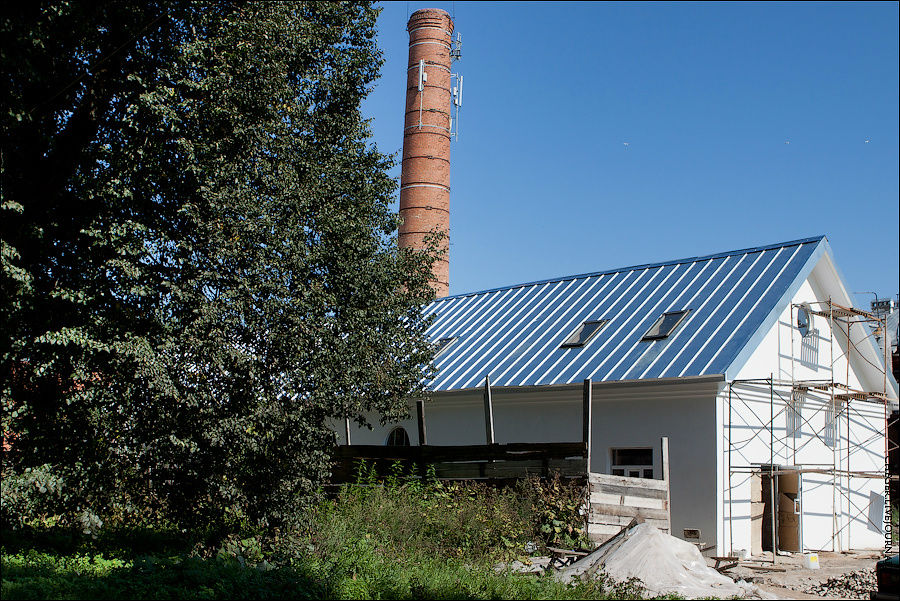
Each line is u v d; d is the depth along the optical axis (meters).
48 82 12.56
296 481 13.72
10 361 12.58
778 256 20.02
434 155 39.06
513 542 13.58
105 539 14.20
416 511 14.25
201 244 12.81
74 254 12.87
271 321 13.25
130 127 12.63
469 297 27.16
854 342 21.70
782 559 16.50
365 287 15.38
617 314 20.89
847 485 20.38
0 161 11.98
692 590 10.86
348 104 16.08
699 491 16.27
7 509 12.15
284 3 14.25
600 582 10.48
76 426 12.80
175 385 12.49
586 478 14.38
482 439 20.30
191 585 10.19
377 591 10.36
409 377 16.67
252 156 13.82
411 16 41.00
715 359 16.64
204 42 12.82
